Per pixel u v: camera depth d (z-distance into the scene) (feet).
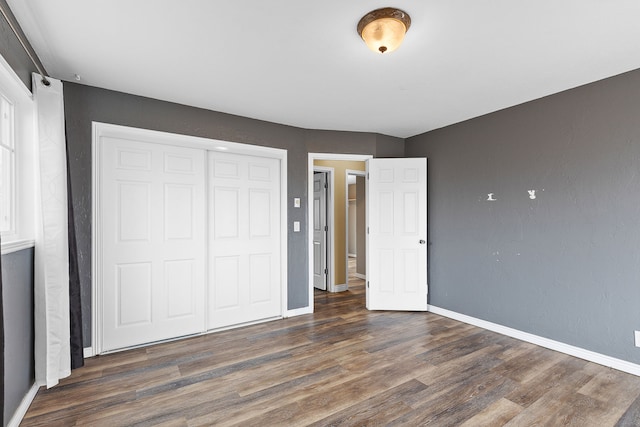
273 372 8.07
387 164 13.41
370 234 13.53
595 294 8.68
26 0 5.49
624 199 8.20
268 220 12.46
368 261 13.71
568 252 9.23
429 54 7.39
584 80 8.71
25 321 6.58
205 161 11.08
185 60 7.66
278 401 6.80
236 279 11.73
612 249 8.39
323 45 7.03
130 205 9.70
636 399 6.91
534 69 8.10
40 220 7.04
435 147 13.25
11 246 5.74
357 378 7.76
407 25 6.05
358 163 18.04
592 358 8.69
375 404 6.69
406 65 7.92
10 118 6.57
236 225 11.76
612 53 7.31
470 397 6.96
